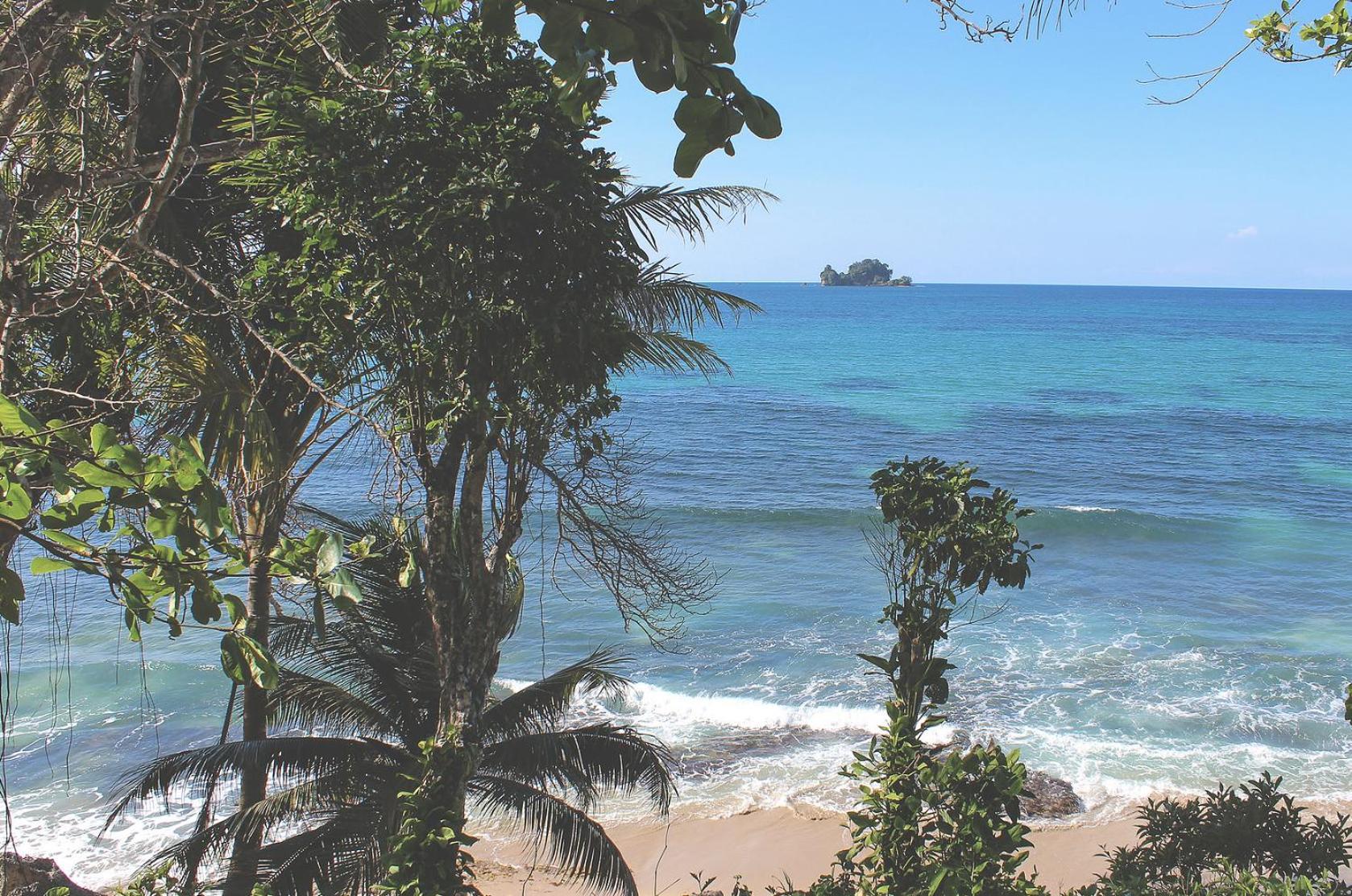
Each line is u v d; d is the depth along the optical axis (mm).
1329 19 4117
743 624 24594
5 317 5270
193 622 23297
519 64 5961
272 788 11109
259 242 8430
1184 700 20016
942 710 19578
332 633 8984
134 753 18047
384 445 6883
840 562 29984
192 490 2051
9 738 18281
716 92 1259
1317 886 6590
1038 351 100688
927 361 90562
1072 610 25453
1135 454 48562
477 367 6238
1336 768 17359
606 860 8672
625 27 1217
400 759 8648
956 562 5973
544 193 5625
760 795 16938
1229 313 174875
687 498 37688
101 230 6539
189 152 6629
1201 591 27391
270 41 6824
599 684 9812
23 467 1956
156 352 6871
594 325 5965
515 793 8578
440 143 5734
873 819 5562
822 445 49844
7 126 5301
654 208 8992
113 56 6367
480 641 7059
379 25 7297
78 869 14531
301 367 6172
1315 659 22188
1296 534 33688
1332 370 85562
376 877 7824
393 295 5758
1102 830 15547
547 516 29156
